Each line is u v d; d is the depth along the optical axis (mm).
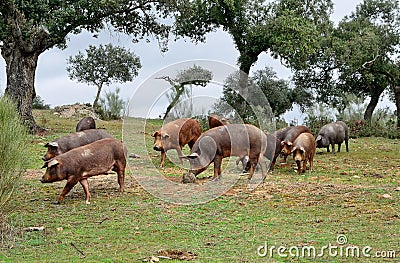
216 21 28594
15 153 6863
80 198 9039
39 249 6133
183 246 6328
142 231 7027
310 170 12844
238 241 6570
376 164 14602
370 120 31000
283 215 7984
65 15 19828
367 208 8367
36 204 8516
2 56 20672
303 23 26844
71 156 8531
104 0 19938
